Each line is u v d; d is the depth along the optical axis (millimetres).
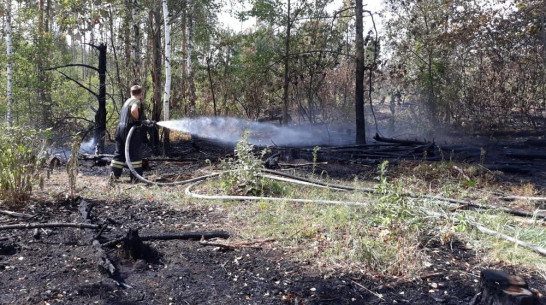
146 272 3889
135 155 7711
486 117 16859
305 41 16672
